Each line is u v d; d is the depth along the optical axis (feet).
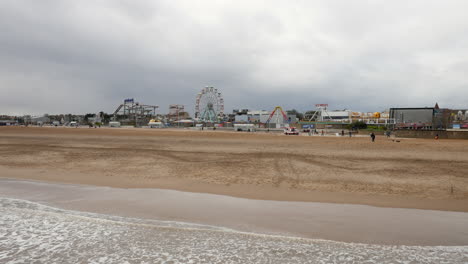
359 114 445.37
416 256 17.58
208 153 71.31
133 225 22.54
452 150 78.84
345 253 18.01
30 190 34.86
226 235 20.80
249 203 29.76
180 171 48.06
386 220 24.34
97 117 547.90
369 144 99.14
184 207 28.04
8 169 49.39
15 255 17.75
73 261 17.03
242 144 100.99
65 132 192.03
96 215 25.13
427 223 23.56
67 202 29.43
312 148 85.35
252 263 16.76
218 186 37.78
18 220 23.59
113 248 18.69
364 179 41.88
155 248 18.69
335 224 23.31
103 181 40.60
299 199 31.58
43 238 20.18
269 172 47.14
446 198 31.99
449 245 19.19
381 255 17.74
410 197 32.40
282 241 19.77
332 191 35.19
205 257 17.47
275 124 349.61
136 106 515.50
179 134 172.04
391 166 52.37
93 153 70.28
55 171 47.85
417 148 84.38
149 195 32.83
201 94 379.76
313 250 18.44
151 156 65.46
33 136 144.25
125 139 124.57
